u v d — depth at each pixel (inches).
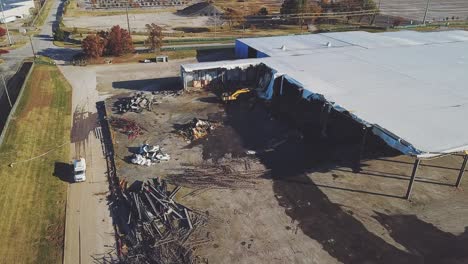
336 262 778.2
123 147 1184.2
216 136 1251.2
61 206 936.9
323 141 1223.5
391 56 1732.3
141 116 1390.3
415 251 806.5
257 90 1566.2
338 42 2000.5
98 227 870.4
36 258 788.0
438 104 1192.8
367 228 868.6
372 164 1108.5
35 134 1275.8
